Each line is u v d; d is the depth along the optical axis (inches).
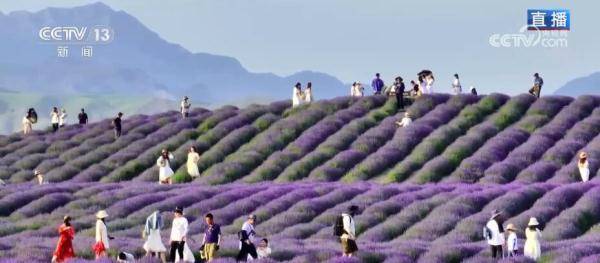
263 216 4702.3
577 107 7185.0
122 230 4416.8
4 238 3983.8
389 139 6835.6
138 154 7194.9
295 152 6752.0
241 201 4977.9
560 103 7347.4
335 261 3144.7
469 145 6437.0
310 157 6525.6
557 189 4867.1
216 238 3206.2
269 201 5039.4
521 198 4761.3
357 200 4931.1
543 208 4569.4
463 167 5994.1
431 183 5511.8
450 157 6225.4
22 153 7539.4
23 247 3540.8
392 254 3366.1
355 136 6924.2
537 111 7160.4
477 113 7219.5
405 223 4471.0
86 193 5452.8
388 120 7204.7
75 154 7377.0
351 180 6028.5
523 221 4387.3
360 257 3284.9
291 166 6417.3
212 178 6328.7
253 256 3250.5
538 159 6146.7
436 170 6013.8
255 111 7839.6
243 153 6835.6
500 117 7086.6
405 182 5895.7
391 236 4313.5
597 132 6638.8
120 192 5383.9
